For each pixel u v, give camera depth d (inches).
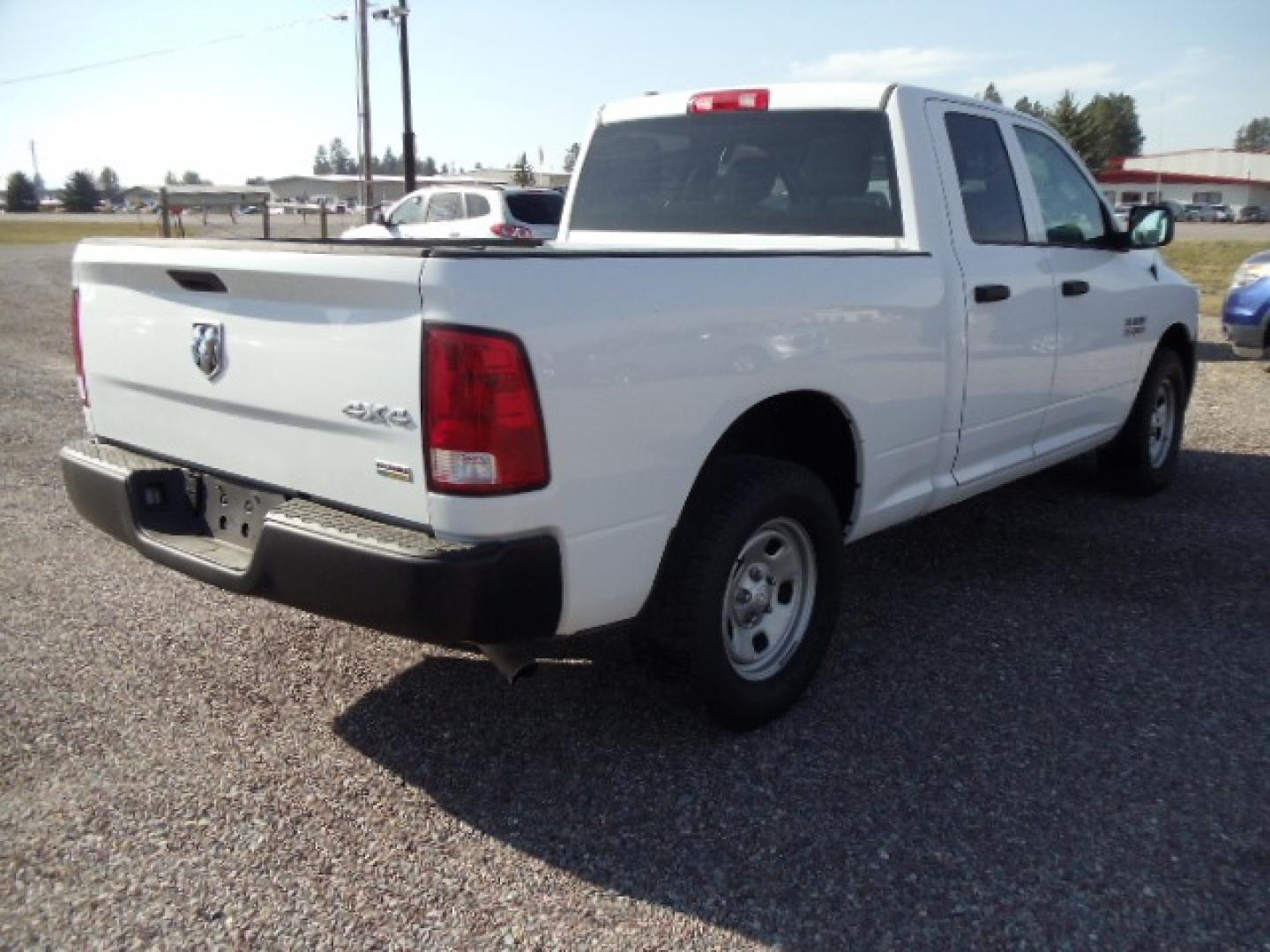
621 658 158.6
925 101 167.6
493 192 669.3
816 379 137.3
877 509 155.9
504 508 105.8
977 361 168.4
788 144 173.9
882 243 163.5
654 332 116.2
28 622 168.7
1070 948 99.0
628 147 193.8
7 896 104.3
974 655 161.8
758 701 136.0
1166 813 120.2
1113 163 4013.3
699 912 104.0
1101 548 211.9
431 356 103.4
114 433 145.5
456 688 149.6
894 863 111.4
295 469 120.2
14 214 3949.3
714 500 128.0
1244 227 2503.7
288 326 116.2
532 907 104.5
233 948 98.1
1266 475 270.1
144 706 142.8
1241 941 99.8
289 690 148.2
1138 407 235.5
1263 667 157.4
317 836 115.3
